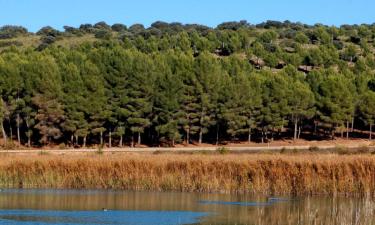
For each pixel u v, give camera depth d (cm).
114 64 14712
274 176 7031
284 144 15400
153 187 7256
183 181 7206
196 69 15088
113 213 5491
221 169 7225
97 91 14450
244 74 15775
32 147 14450
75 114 14275
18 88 14538
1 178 7444
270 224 4941
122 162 7438
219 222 5050
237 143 15750
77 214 5406
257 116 15488
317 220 5009
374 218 4691
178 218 5241
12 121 15438
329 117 15925
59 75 14412
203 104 15075
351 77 18650
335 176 6912
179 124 15162
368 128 18162
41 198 6444
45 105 14162
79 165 7456
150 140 15750
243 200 6481
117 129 14800
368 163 6875
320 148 12862
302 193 6888
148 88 14725
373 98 16012
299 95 15712
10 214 5359
